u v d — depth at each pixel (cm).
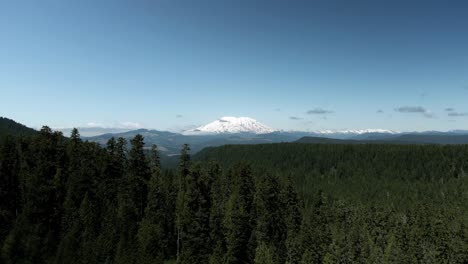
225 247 9169
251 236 9238
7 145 10088
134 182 10181
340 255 9119
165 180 10338
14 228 8938
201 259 8812
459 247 9650
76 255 8694
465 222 12338
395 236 10325
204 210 9369
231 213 9231
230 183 11069
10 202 9644
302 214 11125
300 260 9019
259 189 10344
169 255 9225
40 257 8700
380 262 9138
